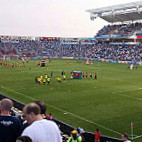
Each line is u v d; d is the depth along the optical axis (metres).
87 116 24.80
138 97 33.97
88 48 115.44
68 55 114.12
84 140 15.19
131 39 104.94
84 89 39.38
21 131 5.62
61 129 17.64
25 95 34.62
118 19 107.38
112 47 107.12
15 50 114.94
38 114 5.27
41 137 4.96
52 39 129.62
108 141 14.91
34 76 53.16
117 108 28.00
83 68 71.44
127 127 21.62
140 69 70.25
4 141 5.52
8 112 5.86
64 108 27.81
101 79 50.38
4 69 66.06
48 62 90.12
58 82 45.00
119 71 65.00
